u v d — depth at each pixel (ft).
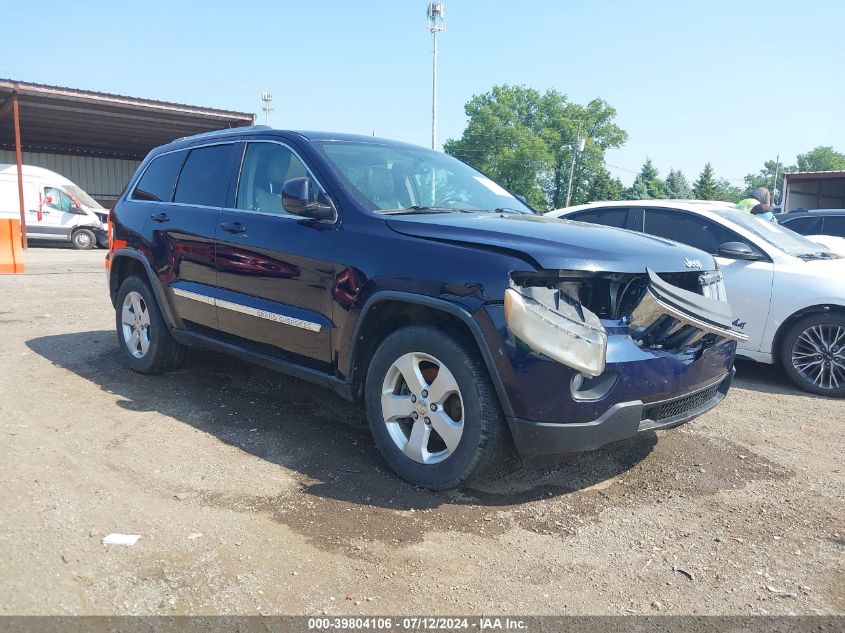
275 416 15.26
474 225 11.67
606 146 267.39
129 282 18.07
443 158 16.48
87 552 9.19
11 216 68.59
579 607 8.58
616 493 11.98
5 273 41.39
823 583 9.30
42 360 19.27
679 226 22.27
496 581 9.07
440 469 11.25
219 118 80.48
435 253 11.12
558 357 10.05
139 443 13.26
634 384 10.71
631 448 14.11
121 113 77.05
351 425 14.87
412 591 8.73
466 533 10.32
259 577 8.84
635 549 10.08
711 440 14.80
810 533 10.71
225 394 16.70
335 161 13.71
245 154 15.47
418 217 12.32
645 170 252.01
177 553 9.30
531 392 10.19
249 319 14.30
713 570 9.56
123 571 8.80
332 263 12.41
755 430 15.61
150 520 10.18
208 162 16.47
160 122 83.66
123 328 18.54
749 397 18.60
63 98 68.90
